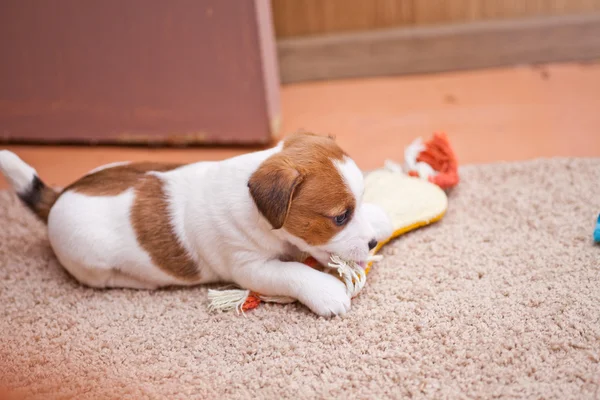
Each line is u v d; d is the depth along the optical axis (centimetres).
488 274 91
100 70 117
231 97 116
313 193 84
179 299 91
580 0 130
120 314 90
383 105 125
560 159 106
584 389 80
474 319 86
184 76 116
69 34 116
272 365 84
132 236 90
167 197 90
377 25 133
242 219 87
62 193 93
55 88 119
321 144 86
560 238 94
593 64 131
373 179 101
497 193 101
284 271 88
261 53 113
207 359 85
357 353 84
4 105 121
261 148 118
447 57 132
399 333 85
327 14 133
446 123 119
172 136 119
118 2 113
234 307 90
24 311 91
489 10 132
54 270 96
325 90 132
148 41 115
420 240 96
